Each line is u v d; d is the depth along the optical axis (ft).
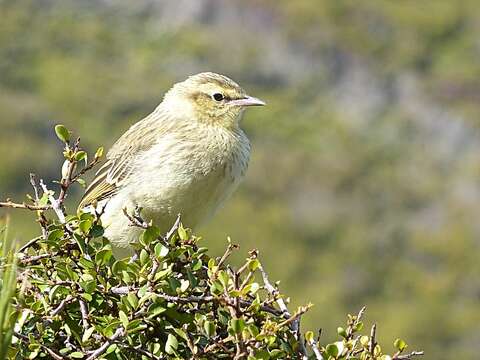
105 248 21.11
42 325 20.13
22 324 19.90
